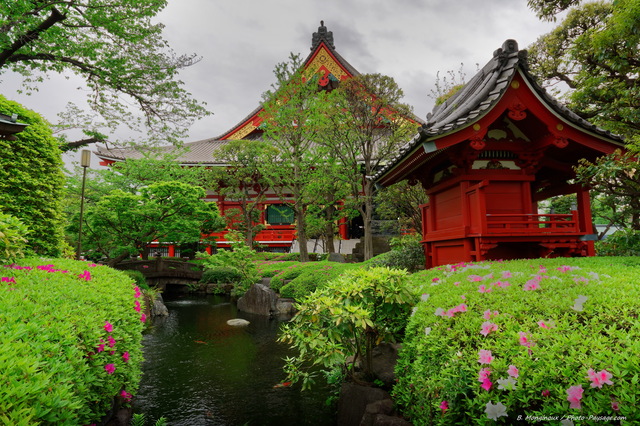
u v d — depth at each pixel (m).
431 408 2.79
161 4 11.80
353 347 4.57
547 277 3.34
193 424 4.48
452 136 5.91
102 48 12.67
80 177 21.45
